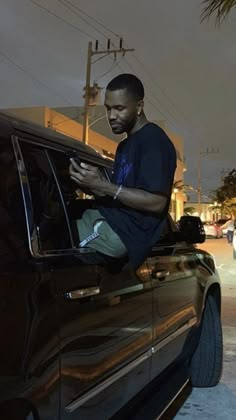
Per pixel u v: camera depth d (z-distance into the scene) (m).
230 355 6.30
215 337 5.08
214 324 5.11
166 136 2.97
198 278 4.67
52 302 2.27
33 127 2.75
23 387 2.03
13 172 2.36
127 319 3.03
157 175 2.78
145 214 2.82
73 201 2.98
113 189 2.69
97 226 2.84
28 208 2.38
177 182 58.31
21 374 2.02
